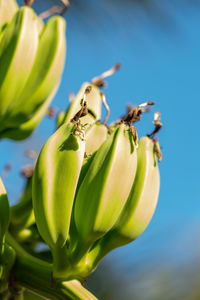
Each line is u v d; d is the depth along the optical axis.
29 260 0.80
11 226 0.88
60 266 0.77
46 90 0.92
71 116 0.87
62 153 0.75
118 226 0.78
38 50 0.92
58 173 0.75
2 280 0.80
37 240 0.88
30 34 0.91
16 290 0.80
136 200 0.78
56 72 0.92
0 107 0.91
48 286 0.79
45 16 0.96
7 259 0.80
